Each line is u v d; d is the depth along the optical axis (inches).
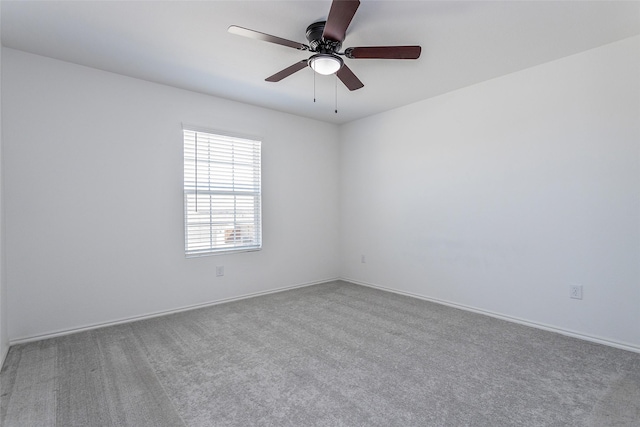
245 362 89.3
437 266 145.9
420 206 152.3
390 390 75.4
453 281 139.9
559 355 92.4
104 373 83.0
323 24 85.8
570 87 106.2
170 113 131.7
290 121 171.5
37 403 70.0
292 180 172.6
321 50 86.6
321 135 185.6
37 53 104.1
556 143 109.5
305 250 178.5
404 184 159.0
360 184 181.5
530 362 88.4
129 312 122.1
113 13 82.5
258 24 88.0
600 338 100.9
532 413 66.2
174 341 103.6
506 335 107.6
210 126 142.3
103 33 92.1
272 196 164.6
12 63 101.0
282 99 148.4
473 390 75.0
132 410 67.9
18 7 79.6
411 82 128.3
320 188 185.0
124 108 121.1
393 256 165.0
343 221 191.8
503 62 110.7
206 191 141.8
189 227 137.2
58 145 108.7
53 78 107.7
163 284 130.2
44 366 86.7
